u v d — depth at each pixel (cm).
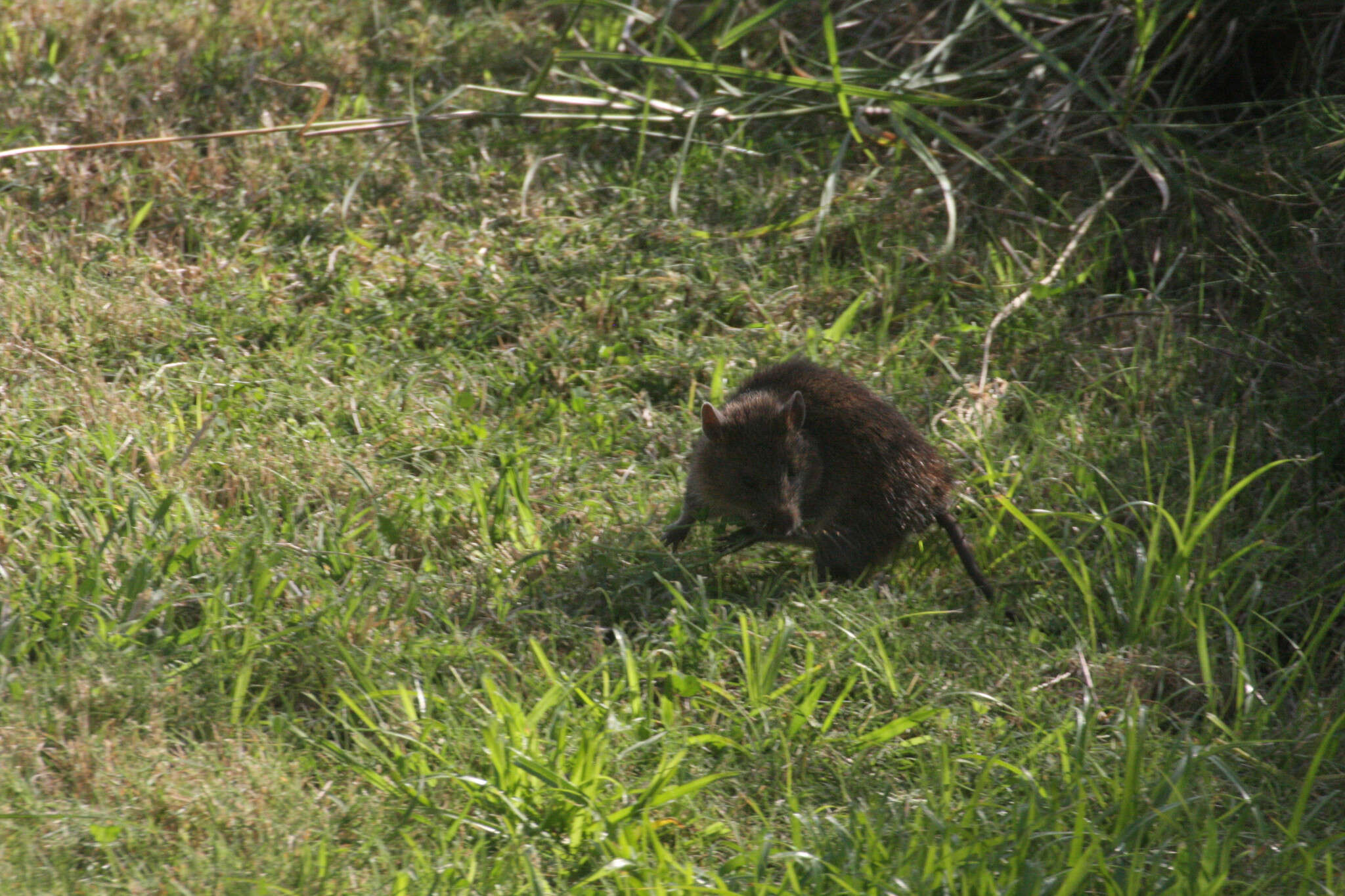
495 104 1538
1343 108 1297
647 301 1232
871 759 767
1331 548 967
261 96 1511
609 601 879
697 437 1010
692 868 631
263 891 600
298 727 736
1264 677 870
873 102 1460
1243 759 771
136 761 686
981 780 699
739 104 1458
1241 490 1023
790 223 1322
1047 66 1424
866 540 970
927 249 1330
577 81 1553
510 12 1773
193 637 777
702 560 956
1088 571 930
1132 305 1252
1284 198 1251
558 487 1019
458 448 1043
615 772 722
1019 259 1280
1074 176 1411
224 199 1334
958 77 1434
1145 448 960
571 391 1139
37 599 791
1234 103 1460
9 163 1308
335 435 1049
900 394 1138
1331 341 1115
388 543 929
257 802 668
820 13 1623
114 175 1310
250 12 1645
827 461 965
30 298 1116
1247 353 1158
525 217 1344
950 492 990
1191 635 888
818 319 1259
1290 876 663
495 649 826
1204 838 680
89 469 930
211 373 1102
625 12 1416
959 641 880
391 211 1352
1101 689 844
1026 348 1209
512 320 1214
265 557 869
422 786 688
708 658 833
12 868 600
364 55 1623
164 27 1589
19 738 680
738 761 760
